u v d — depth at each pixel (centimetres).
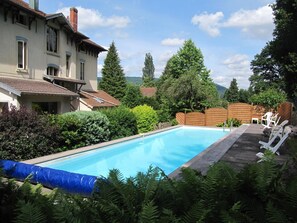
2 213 249
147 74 11019
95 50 3216
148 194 216
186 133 2475
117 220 193
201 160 945
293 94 2047
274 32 2053
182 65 5353
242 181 218
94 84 3247
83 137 1542
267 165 231
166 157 1571
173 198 219
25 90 1648
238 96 7144
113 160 1486
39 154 1282
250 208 199
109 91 5419
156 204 213
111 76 5469
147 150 1764
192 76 3206
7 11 1827
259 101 2811
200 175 273
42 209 210
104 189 229
